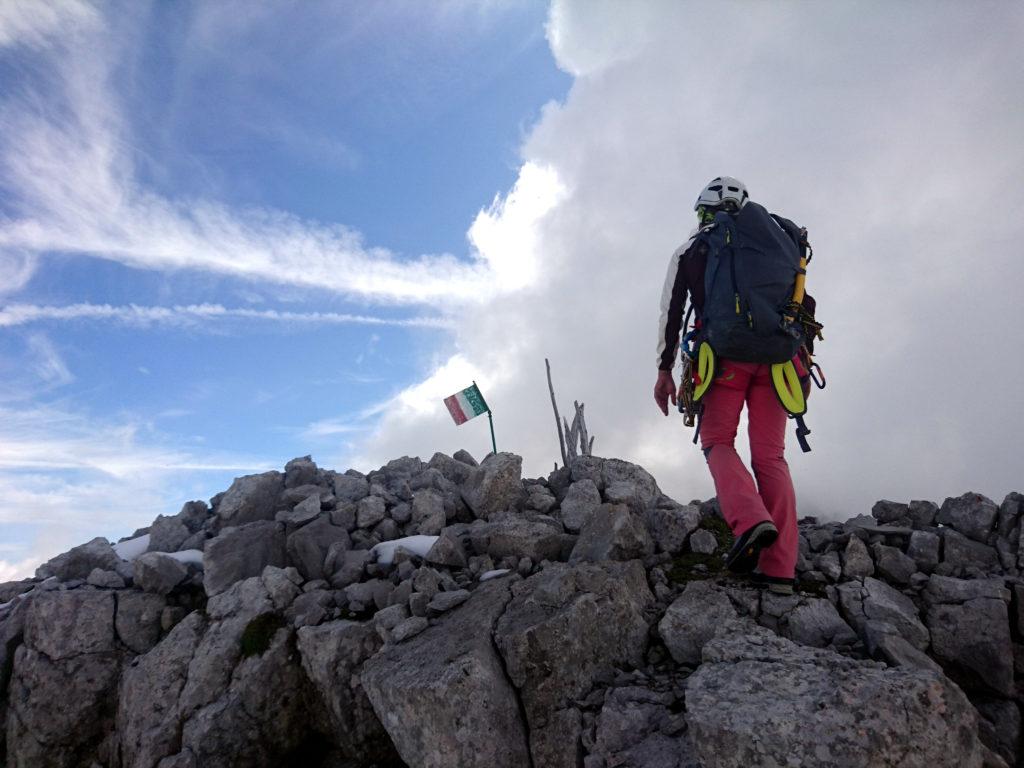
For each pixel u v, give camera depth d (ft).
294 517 17.81
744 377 11.39
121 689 14.64
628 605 11.80
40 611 15.93
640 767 9.16
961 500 13.10
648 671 11.04
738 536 10.93
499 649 11.31
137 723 13.73
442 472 22.35
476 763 9.95
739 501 10.84
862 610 11.02
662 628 11.40
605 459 18.54
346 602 14.52
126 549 18.97
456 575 14.39
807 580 11.94
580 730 10.16
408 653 11.78
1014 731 9.91
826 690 8.30
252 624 14.29
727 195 11.84
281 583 15.05
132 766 13.34
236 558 16.63
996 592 10.78
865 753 7.62
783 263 10.68
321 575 16.05
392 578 15.01
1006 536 12.35
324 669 12.94
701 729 8.30
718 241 11.05
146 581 16.42
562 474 18.61
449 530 16.38
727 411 11.55
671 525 14.14
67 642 15.58
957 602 11.01
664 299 12.11
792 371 10.85
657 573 13.04
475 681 10.31
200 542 18.48
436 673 10.59
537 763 10.26
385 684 11.02
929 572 12.15
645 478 18.35
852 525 13.88
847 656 9.85
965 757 7.86
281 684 13.64
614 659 11.30
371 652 12.98
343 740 12.84
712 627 11.05
